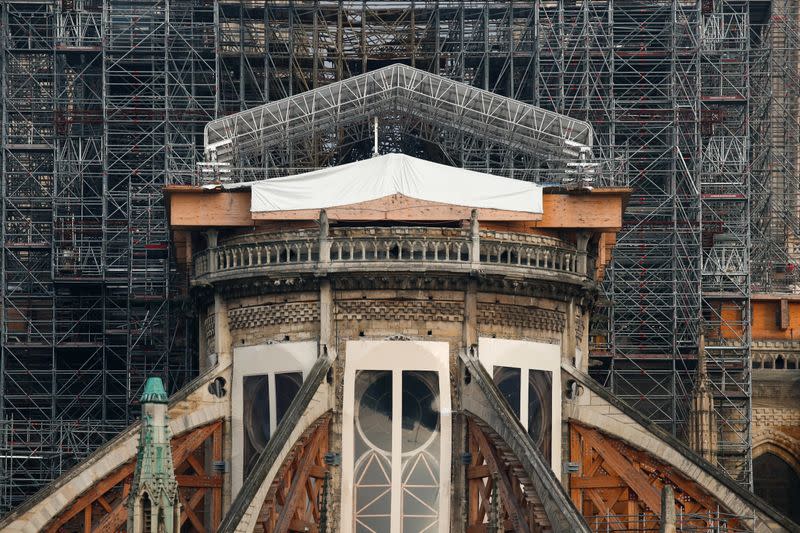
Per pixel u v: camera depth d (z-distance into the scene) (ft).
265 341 292.81
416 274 284.82
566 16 403.34
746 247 397.19
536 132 331.77
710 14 411.34
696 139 390.83
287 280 288.71
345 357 285.84
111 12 395.96
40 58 412.16
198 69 399.65
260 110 327.88
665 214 395.34
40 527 278.05
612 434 293.02
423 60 404.98
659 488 287.07
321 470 281.33
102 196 386.93
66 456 387.96
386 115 340.39
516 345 291.38
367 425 284.82
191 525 302.66
